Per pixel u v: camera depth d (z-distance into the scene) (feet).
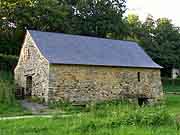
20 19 188.24
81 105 126.31
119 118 64.64
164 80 251.19
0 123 71.00
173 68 279.69
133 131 55.77
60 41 136.05
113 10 239.09
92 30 232.12
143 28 293.02
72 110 112.57
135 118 64.13
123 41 156.66
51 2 204.23
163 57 267.59
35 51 129.49
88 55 134.92
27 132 58.29
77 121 65.10
